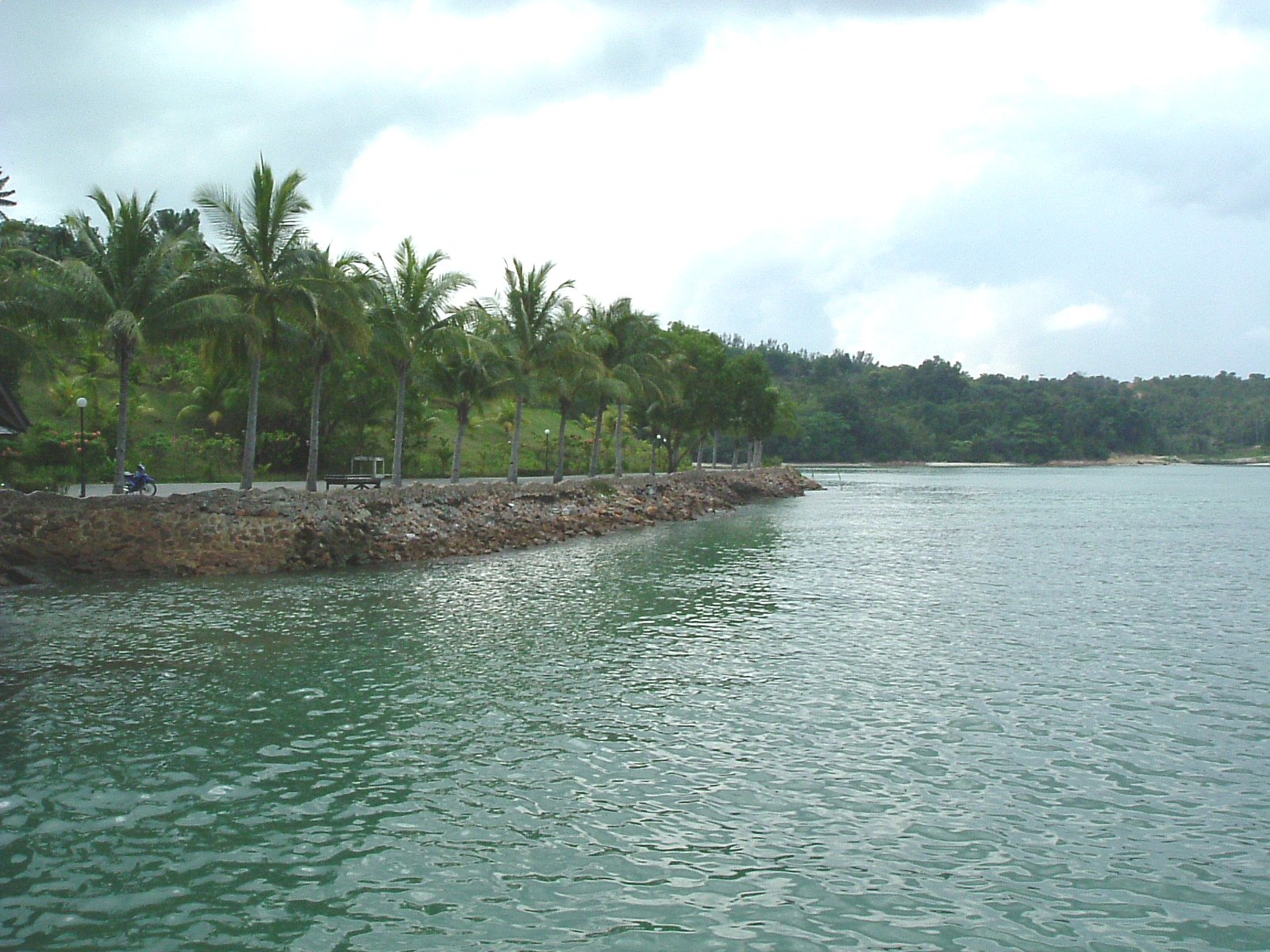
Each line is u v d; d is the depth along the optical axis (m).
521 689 17.61
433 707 16.41
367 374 63.88
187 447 61.38
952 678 18.72
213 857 10.66
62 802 12.12
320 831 11.33
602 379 57.69
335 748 14.24
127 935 9.02
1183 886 10.10
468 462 77.31
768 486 91.62
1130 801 12.39
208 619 23.77
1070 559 40.50
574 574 33.28
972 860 10.70
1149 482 138.00
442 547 37.75
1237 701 17.17
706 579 32.75
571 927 9.20
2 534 28.97
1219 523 61.09
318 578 31.00
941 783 12.99
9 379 45.00
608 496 56.75
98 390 63.31
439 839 11.12
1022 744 14.66
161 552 30.75
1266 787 12.91
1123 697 17.39
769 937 9.04
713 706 16.66
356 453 66.75
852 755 14.11
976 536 51.47
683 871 10.37
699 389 79.38
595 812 11.93
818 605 27.62
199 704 16.34
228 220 34.53
